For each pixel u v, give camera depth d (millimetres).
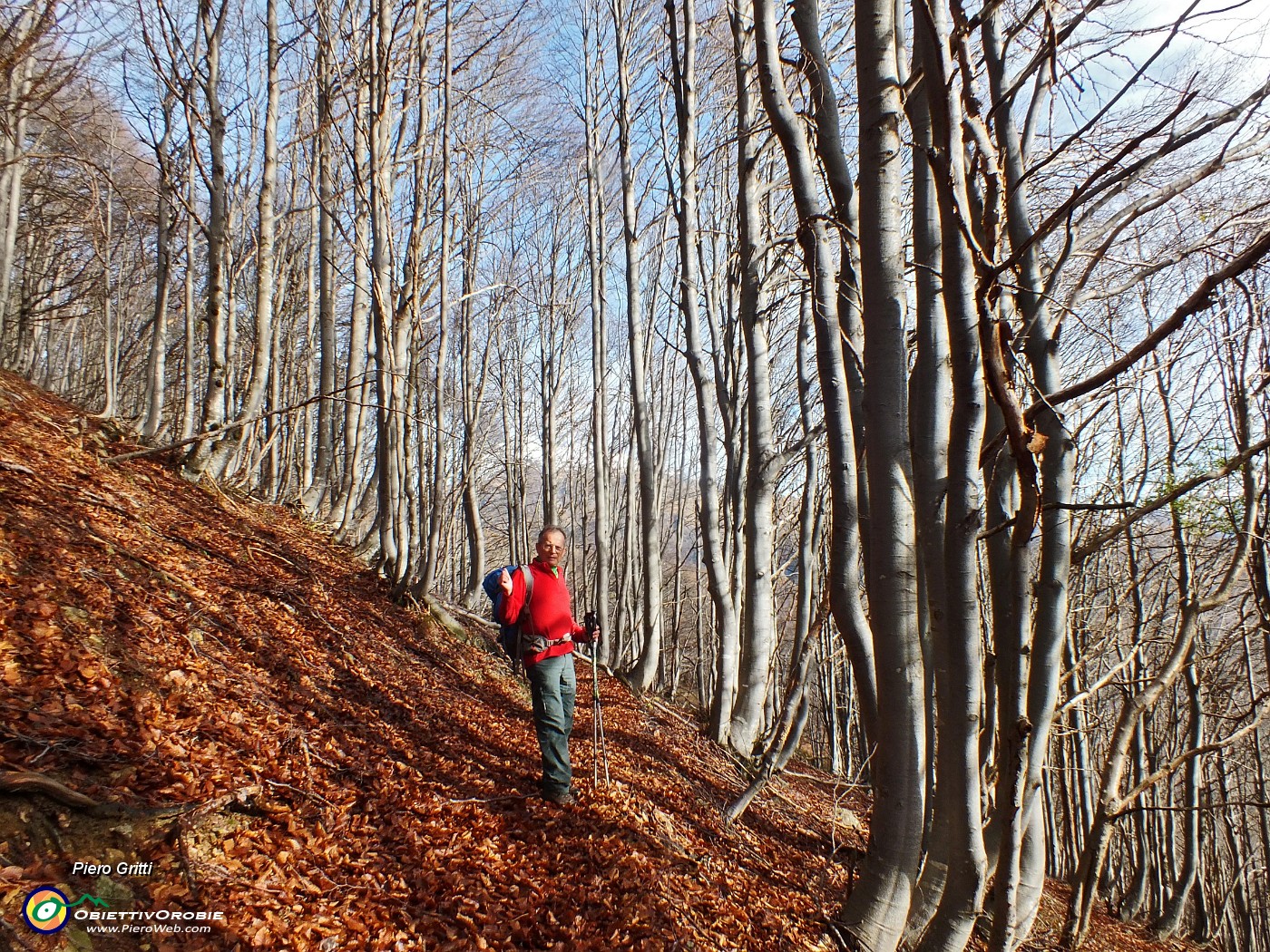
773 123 4305
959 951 3275
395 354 8891
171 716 4191
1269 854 12180
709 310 11438
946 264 3098
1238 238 4207
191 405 10180
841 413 4383
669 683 17641
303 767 4465
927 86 2912
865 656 4422
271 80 8953
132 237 16156
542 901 4203
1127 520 3201
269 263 9406
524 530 23062
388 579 9875
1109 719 10867
